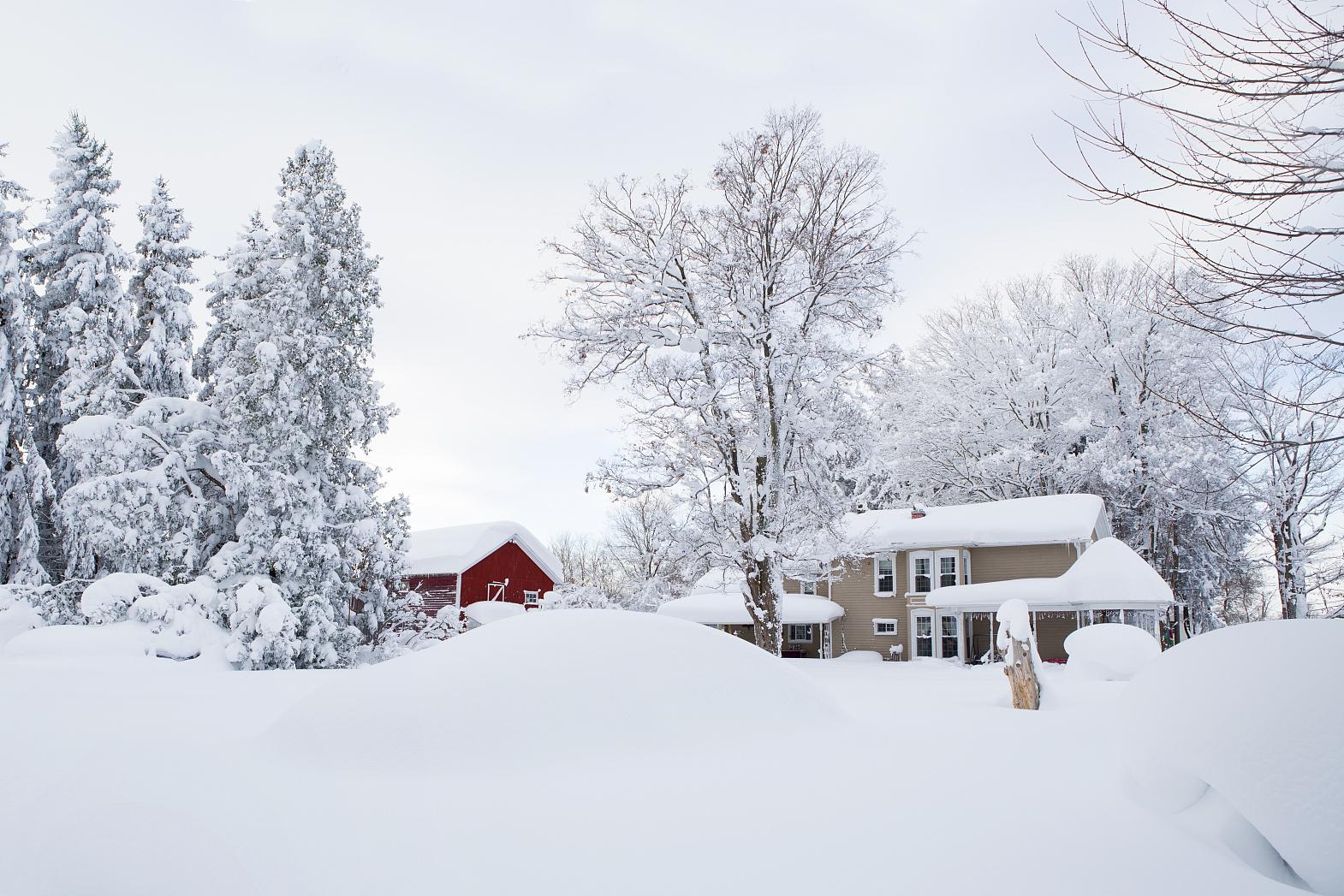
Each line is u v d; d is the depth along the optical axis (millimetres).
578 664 7004
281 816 5004
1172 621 36094
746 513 23234
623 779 5664
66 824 5145
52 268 28812
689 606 32656
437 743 6121
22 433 26766
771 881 4039
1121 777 5273
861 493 26234
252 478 22344
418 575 39531
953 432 38656
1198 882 3975
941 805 4988
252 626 20969
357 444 25344
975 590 28297
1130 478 34156
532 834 4648
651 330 23391
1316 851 4031
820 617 31297
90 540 22828
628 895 3936
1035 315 39094
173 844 4730
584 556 70875
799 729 7152
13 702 10406
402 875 4188
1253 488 29672
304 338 23500
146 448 23000
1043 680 11023
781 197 24734
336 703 6848
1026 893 3863
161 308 28688
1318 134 4598
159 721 8781
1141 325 33750
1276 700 4613
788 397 23297
